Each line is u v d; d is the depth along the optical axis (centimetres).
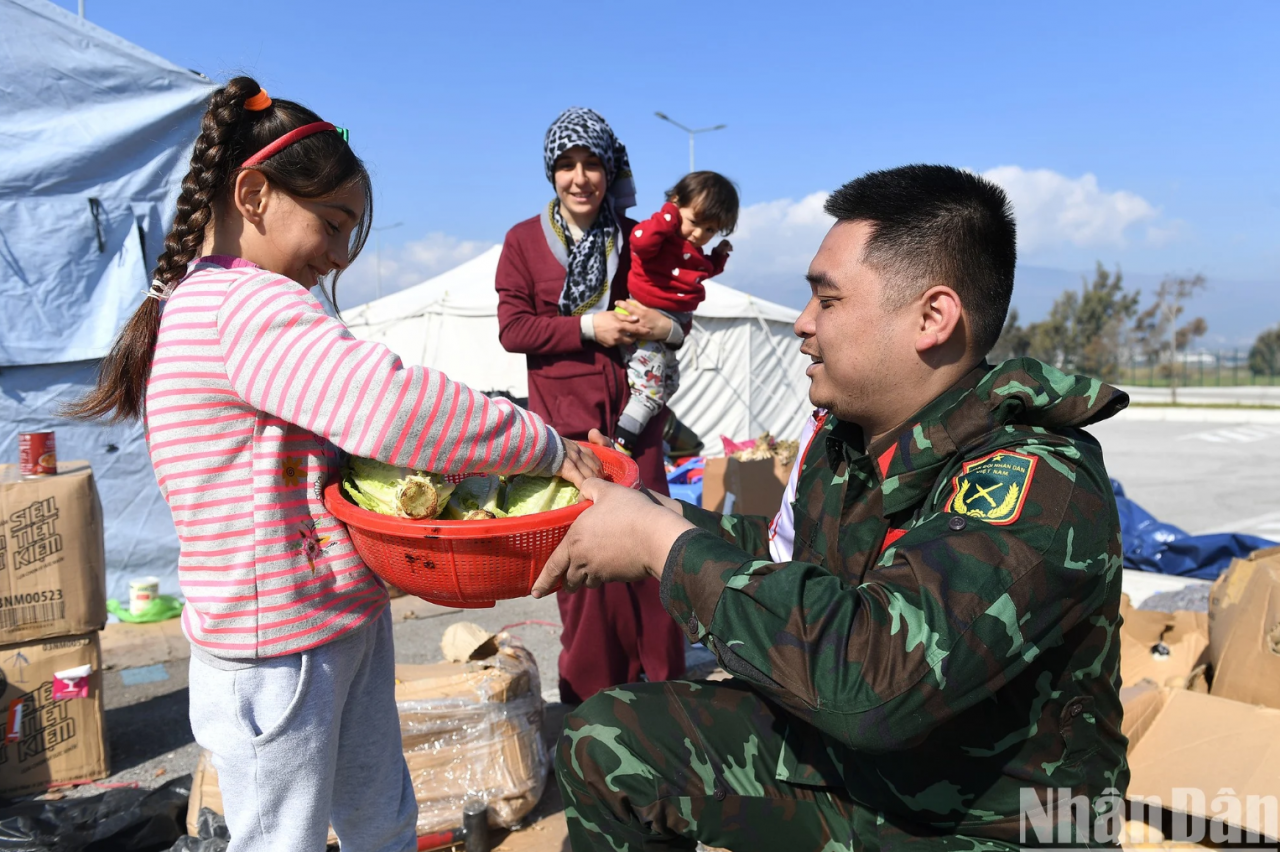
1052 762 148
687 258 345
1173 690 269
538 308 352
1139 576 571
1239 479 1163
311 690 174
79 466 343
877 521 167
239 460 166
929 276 153
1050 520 136
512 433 167
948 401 160
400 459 159
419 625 499
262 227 172
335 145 176
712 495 539
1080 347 5288
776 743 178
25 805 260
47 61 477
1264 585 283
